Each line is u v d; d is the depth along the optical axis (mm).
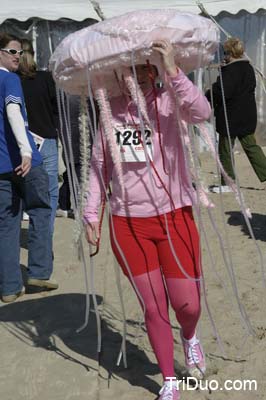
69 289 5617
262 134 12195
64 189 7844
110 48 3201
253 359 4191
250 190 8945
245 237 6738
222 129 8500
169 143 3432
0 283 5480
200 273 3578
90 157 3748
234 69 8344
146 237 3510
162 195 3455
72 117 6617
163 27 3172
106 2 10039
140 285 3525
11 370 4273
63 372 4191
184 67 3490
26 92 6184
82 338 4668
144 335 4656
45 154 6297
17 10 9656
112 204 3553
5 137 5094
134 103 3357
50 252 5512
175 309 3600
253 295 5199
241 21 11438
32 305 5312
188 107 3281
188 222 3535
